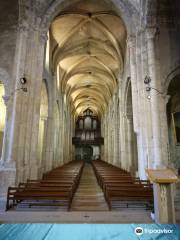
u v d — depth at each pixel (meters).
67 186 7.29
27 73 10.55
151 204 6.76
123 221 5.37
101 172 13.10
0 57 10.92
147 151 9.76
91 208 6.70
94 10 14.70
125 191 6.68
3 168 8.85
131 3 12.21
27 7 11.06
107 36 17.19
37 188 6.73
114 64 21.44
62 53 18.47
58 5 12.29
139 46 11.55
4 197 8.21
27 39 10.94
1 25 11.50
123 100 17.80
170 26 11.21
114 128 23.36
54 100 17.56
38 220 5.43
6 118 9.92
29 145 10.15
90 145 43.38
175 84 14.14
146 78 10.05
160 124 9.57
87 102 39.56
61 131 23.34
